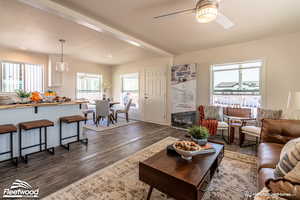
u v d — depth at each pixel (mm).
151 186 1480
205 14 1691
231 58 3861
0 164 2318
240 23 2666
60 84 5117
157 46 4023
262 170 1455
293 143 1376
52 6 2010
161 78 5238
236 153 2824
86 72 6043
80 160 2477
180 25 2760
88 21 2453
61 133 3133
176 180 1272
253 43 3555
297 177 966
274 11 2260
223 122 3520
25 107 2586
